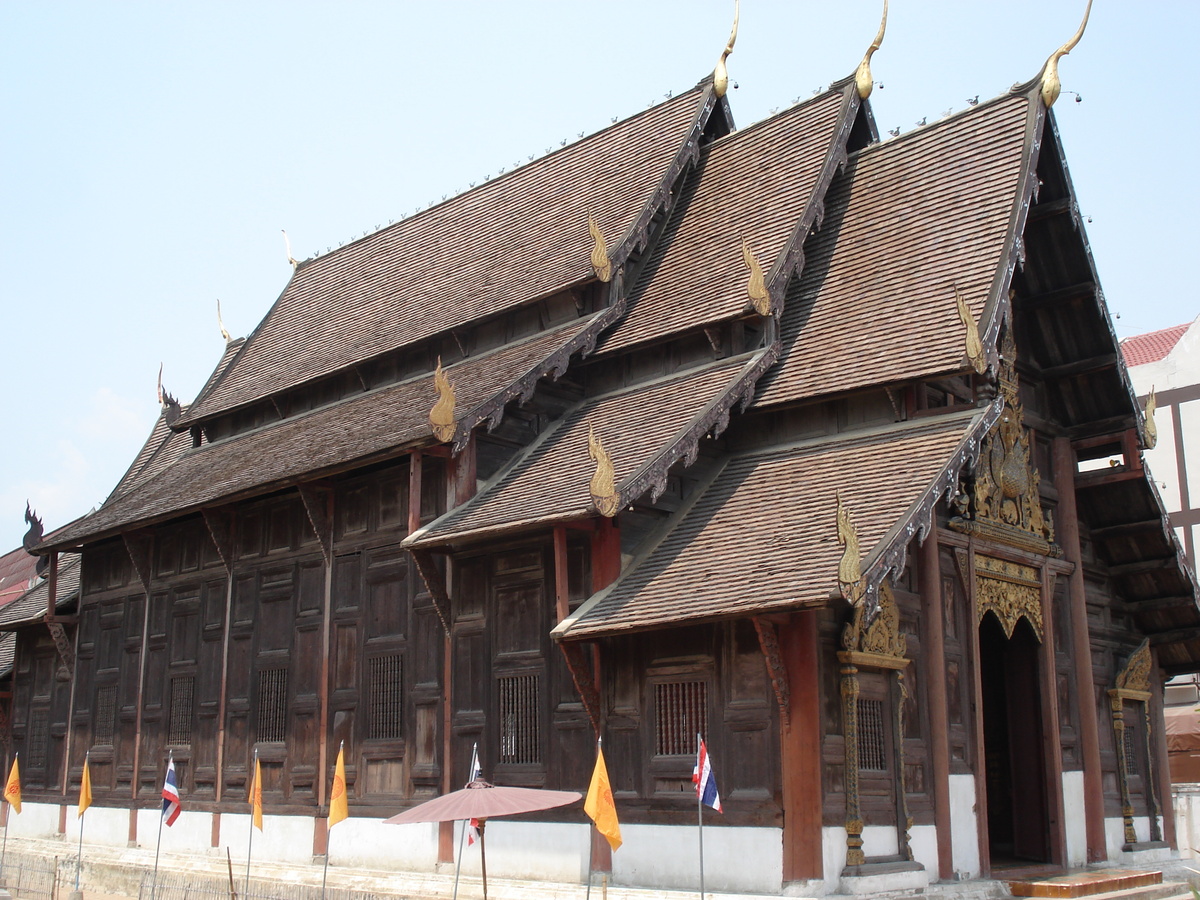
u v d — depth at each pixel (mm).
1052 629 22766
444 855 20891
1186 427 41188
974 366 18547
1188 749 34469
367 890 20703
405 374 27234
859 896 16641
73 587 34094
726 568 18000
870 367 19969
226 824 25219
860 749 17953
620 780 18875
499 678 20688
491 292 26219
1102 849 22859
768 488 19766
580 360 23344
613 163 27375
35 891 25953
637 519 20172
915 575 19875
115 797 28828
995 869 21031
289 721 24359
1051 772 22078
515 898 18609
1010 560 21953
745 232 23469
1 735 35094
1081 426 24391
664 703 18656
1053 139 22250
